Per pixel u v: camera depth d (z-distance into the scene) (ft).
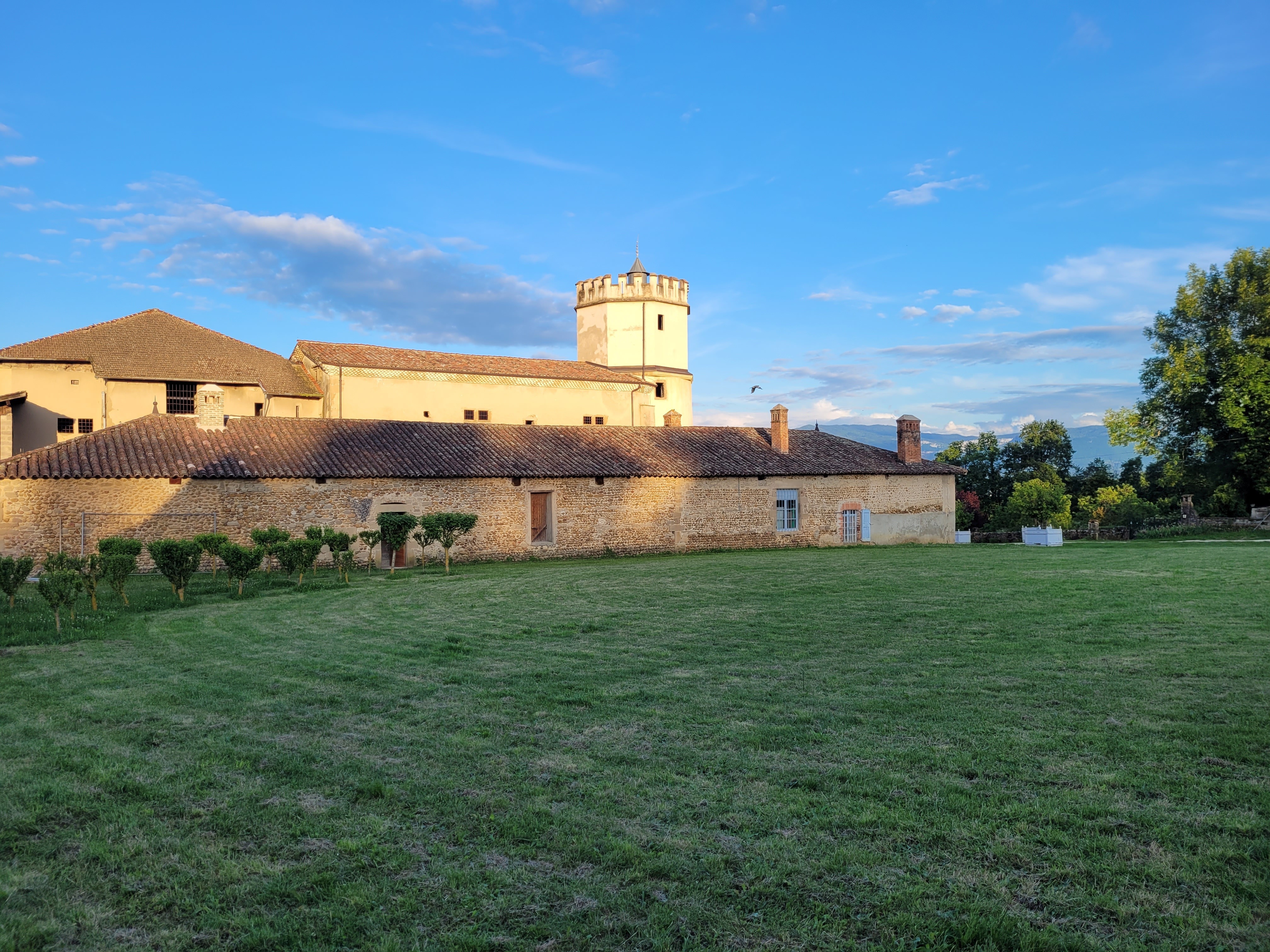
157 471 79.46
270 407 118.93
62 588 43.50
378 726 25.46
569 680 31.35
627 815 18.29
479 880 15.44
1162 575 66.44
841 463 120.06
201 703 28.48
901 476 122.21
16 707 28.17
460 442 100.78
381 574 74.23
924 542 123.54
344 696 29.22
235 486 82.38
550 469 97.81
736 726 24.75
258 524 83.15
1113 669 31.55
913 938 13.35
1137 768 20.53
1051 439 263.08
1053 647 36.27
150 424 89.56
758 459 115.34
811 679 30.86
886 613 47.21
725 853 16.40
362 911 14.38
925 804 18.58
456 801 19.16
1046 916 13.93
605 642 39.34
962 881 15.14
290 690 30.32
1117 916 13.84
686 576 70.08
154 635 42.39
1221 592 54.44
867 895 14.70
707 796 19.26
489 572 75.66
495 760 22.09
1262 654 34.04
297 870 15.93
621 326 162.20
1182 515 165.89
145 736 24.52
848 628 42.29
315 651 37.91
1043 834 16.90
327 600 55.98
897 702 27.20
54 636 41.39
